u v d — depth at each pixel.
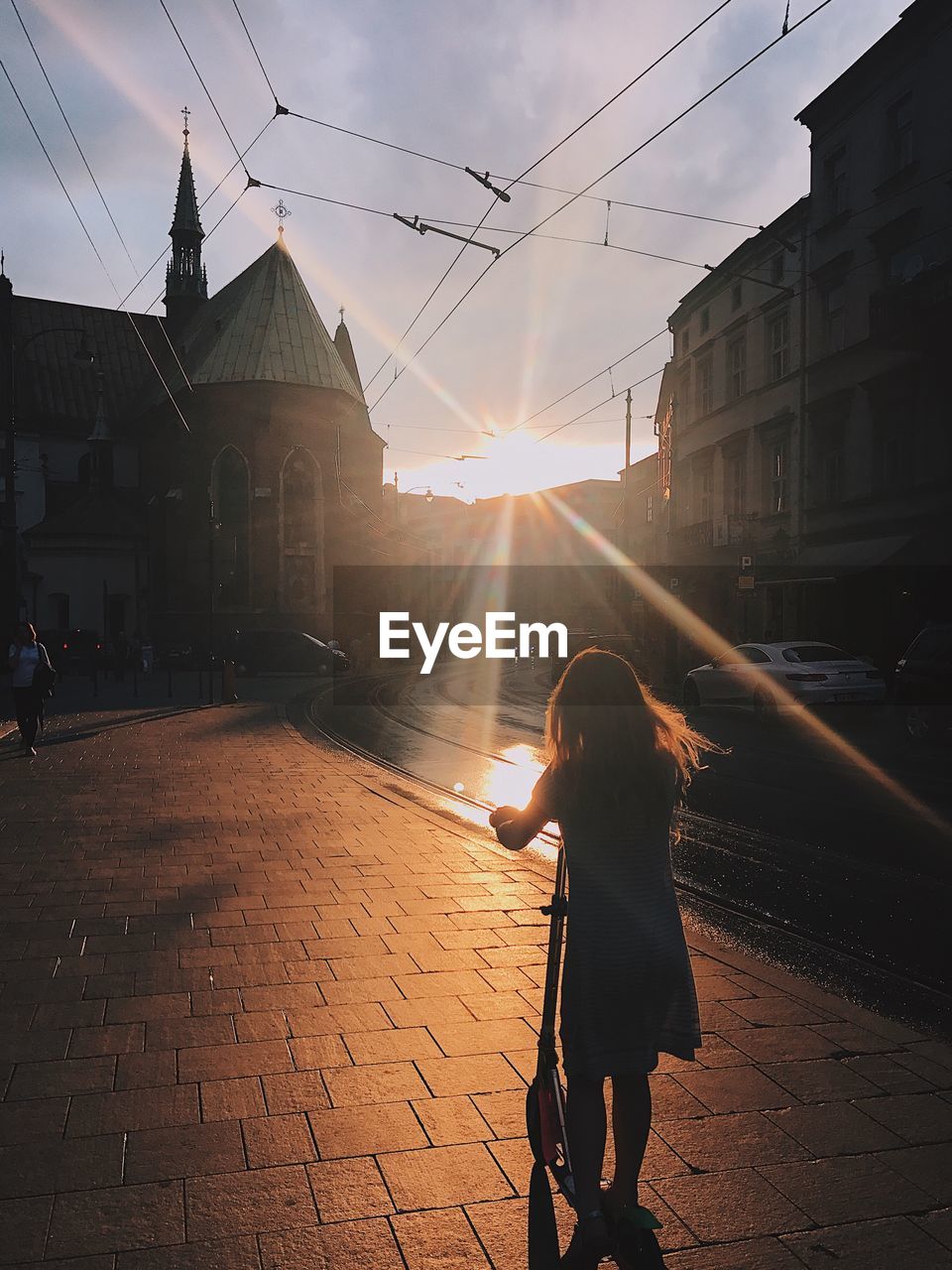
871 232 23.69
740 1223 2.85
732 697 18.78
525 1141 3.29
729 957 5.28
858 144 24.30
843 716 18.42
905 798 10.58
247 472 47.84
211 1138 3.31
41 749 14.41
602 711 2.79
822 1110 3.53
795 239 27.23
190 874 6.95
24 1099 3.58
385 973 4.91
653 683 30.91
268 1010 4.43
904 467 22.59
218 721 19.17
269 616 47.69
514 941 5.44
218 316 53.81
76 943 5.40
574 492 85.06
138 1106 3.53
